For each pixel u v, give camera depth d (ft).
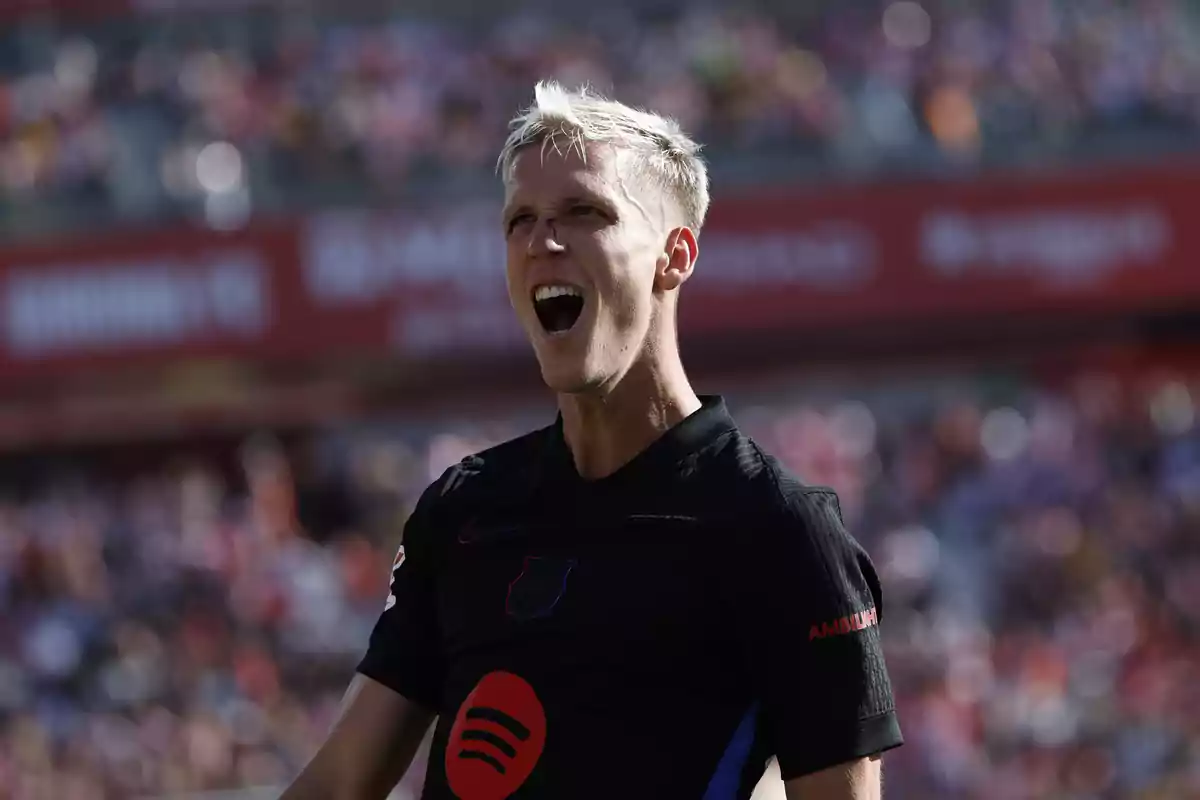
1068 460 168.04
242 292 173.78
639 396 25.31
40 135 176.24
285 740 126.41
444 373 180.04
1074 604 151.84
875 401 186.19
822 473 164.55
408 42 197.06
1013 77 193.47
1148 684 140.77
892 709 23.93
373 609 145.18
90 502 159.12
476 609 25.00
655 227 25.26
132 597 138.62
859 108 187.42
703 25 202.59
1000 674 138.72
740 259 180.86
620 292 24.68
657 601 23.85
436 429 180.34
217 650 134.21
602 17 205.77
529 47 197.47
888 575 149.59
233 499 166.91
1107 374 187.01
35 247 171.53
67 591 136.36
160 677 129.59
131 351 171.94
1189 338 188.14
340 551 151.23
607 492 24.80
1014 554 155.94
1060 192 185.37
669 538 24.16
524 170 25.14
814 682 23.49
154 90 183.21
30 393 172.45
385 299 175.42
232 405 176.96
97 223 172.96
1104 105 190.08
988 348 187.21
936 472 169.17
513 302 25.38
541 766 23.70
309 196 176.76
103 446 176.14
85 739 123.13
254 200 175.83
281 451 178.60
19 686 127.95
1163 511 163.94
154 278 172.86
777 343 184.44
